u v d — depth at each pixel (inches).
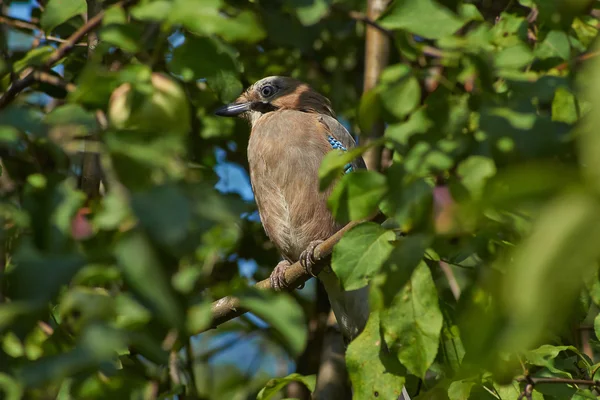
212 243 186.2
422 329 207.0
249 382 401.1
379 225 212.4
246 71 398.0
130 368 286.0
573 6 171.5
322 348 399.5
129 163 160.4
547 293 80.6
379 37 375.9
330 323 397.1
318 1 195.9
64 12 225.5
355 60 446.0
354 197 196.9
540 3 212.1
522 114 188.9
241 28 179.8
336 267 208.8
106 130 162.4
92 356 152.3
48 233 159.5
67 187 165.9
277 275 340.5
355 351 229.9
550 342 273.9
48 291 148.1
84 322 157.9
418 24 208.1
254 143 395.9
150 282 141.1
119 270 154.1
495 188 100.4
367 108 225.0
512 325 88.8
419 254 176.9
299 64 430.6
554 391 238.5
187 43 210.4
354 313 353.7
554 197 87.3
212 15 179.0
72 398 203.8
